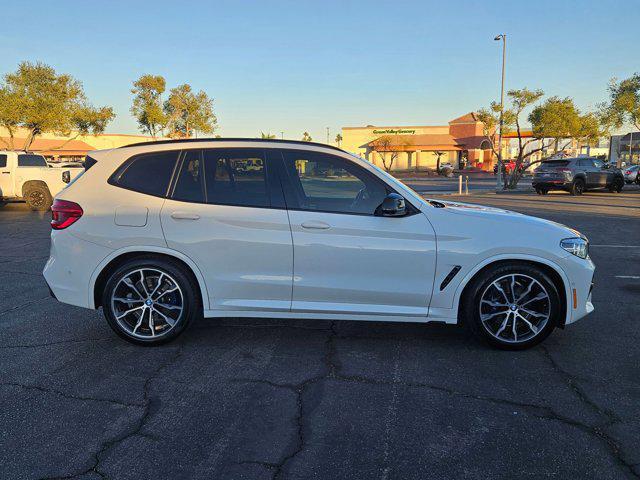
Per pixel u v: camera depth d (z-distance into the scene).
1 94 28.30
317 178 4.00
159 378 3.55
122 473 2.47
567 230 4.08
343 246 3.87
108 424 2.93
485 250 3.85
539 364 3.80
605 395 3.31
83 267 3.96
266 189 3.98
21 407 3.12
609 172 22.98
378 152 58.41
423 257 3.88
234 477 2.45
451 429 2.88
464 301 4.04
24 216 13.96
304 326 4.66
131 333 4.05
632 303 5.46
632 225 11.82
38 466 2.53
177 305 4.07
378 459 2.60
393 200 3.76
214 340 4.29
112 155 4.09
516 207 16.12
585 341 4.29
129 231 3.92
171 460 2.59
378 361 3.85
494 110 26.59
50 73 30.31
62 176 15.50
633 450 2.68
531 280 3.92
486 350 4.07
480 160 57.44
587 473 2.48
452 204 4.58
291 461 2.58
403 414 3.05
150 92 40.91
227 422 2.96
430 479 2.44
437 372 3.65
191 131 43.22
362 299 3.94
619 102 30.11
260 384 3.46
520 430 2.88
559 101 26.59
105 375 3.59
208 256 3.92
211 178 4.00
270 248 3.90
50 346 4.15
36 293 5.85
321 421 2.97
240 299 3.99
